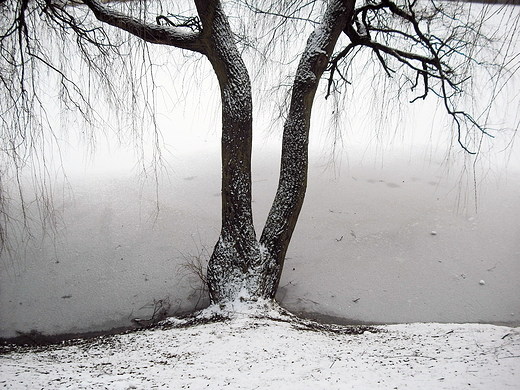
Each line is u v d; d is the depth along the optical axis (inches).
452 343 179.9
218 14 251.8
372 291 289.3
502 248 320.2
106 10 255.6
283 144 274.5
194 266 290.8
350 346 186.9
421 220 353.7
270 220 270.8
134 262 315.9
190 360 161.2
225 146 258.4
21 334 257.3
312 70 265.1
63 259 318.0
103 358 177.9
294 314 269.1
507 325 255.0
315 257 320.2
